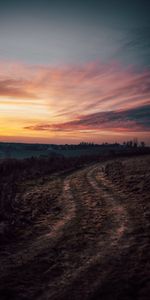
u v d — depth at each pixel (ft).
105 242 37.29
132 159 153.17
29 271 30.09
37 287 26.55
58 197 70.90
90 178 101.19
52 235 42.24
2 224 46.78
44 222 49.90
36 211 57.21
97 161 175.63
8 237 42.06
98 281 26.81
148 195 62.85
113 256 32.32
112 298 23.70
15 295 25.17
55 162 164.14
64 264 31.48
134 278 26.55
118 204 58.75
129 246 34.83
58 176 112.06
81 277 27.99
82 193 74.38
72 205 61.41
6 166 128.36
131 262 30.12
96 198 66.69
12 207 58.65
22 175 111.34
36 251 35.96
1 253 35.78
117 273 28.02
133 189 71.61
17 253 35.63
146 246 34.04
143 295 23.54
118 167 119.14
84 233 41.93
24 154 430.61
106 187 80.53
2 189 75.05
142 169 101.45
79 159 192.85
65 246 37.14
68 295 24.81
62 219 50.96
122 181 85.56
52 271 29.84
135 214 49.62
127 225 43.80
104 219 48.49
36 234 43.47
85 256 33.24
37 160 166.91
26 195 73.92
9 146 600.80
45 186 88.12
